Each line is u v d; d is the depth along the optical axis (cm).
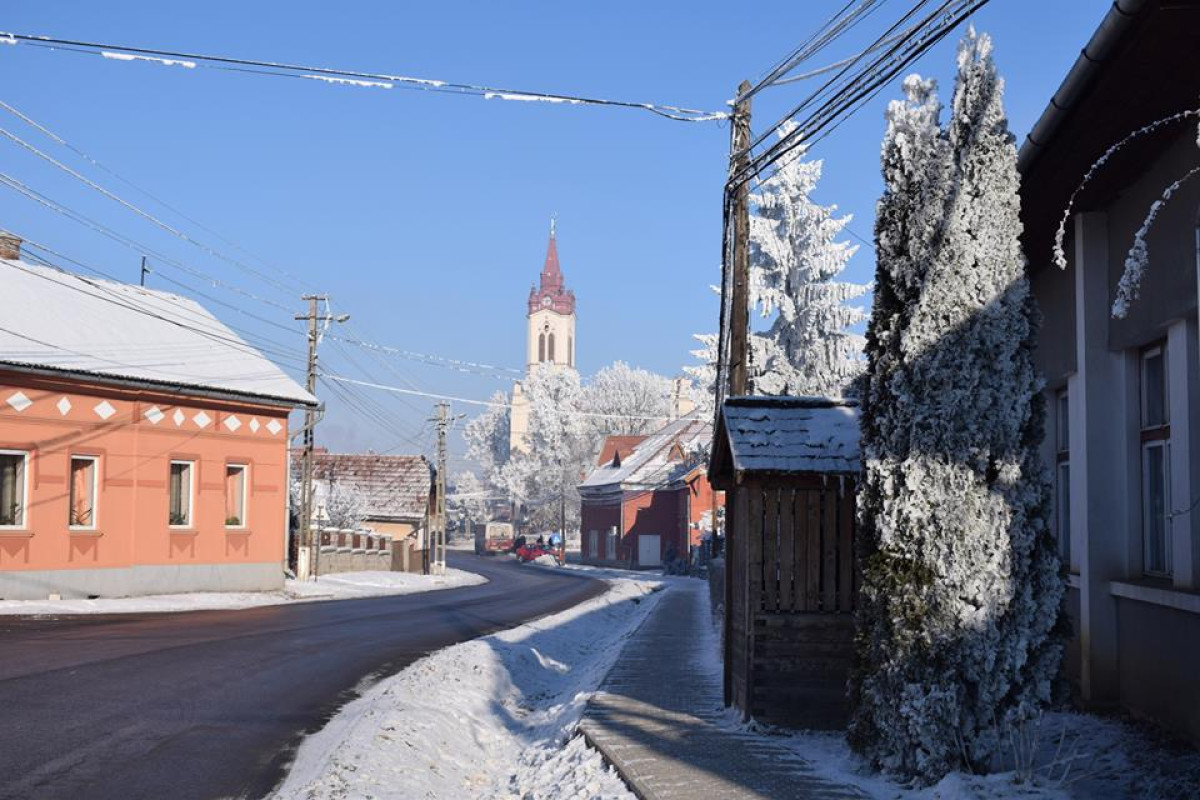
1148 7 757
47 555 2802
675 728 1116
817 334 4241
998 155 834
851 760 915
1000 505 816
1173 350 1025
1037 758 931
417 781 995
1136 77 872
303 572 4234
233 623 2311
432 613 2950
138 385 3042
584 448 13138
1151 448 1143
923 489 823
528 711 1573
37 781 852
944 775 800
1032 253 1370
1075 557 1245
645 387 13775
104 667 1461
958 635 810
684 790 813
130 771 909
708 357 4981
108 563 2972
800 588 1120
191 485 3284
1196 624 953
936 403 827
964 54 845
